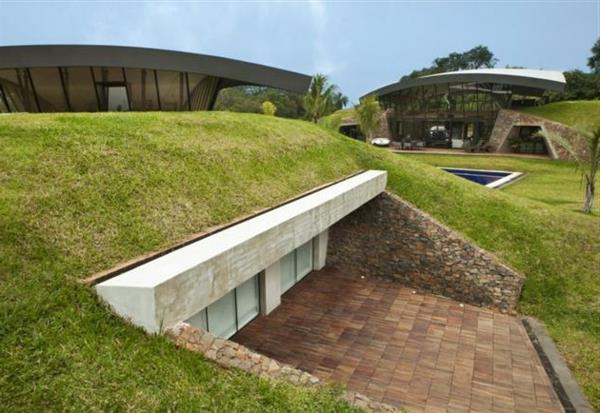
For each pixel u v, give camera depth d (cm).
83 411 361
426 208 1231
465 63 8231
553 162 2759
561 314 959
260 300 924
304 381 485
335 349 818
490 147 3353
